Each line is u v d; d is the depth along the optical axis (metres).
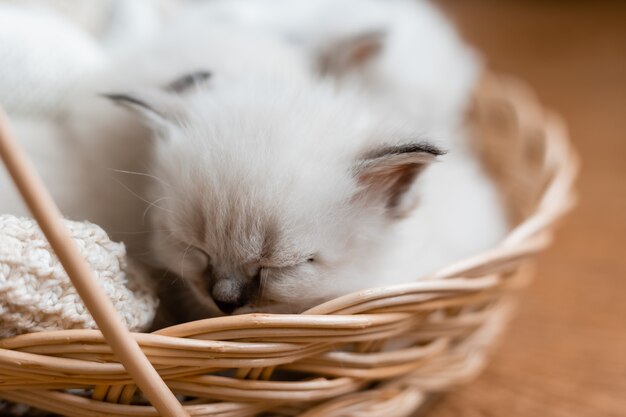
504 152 0.36
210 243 0.24
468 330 0.27
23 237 0.22
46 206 0.19
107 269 0.23
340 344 0.23
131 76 0.28
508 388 0.29
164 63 0.28
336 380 0.24
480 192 0.32
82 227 0.23
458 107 0.36
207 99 0.26
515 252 0.26
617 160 0.47
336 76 0.31
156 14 0.35
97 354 0.22
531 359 0.31
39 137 0.27
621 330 0.32
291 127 0.24
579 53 0.70
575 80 0.62
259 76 0.27
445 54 0.36
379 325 0.23
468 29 0.78
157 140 0.26
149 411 0.22
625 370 0.30
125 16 0.33
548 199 0.28
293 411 0.24
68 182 0.26
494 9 0.87
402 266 0.26
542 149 0.32
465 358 0.27
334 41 0.32
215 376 0.23
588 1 0.88
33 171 0.19
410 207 0.25
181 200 0.24
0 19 0.28
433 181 0.29
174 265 0.25
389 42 0.34
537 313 0.33
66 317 0.22
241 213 0.23
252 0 0.36
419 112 0.33
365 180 0.24
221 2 0.36
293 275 0.24
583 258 0.37
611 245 0.38
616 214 0.41
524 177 0.34
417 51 0.35
